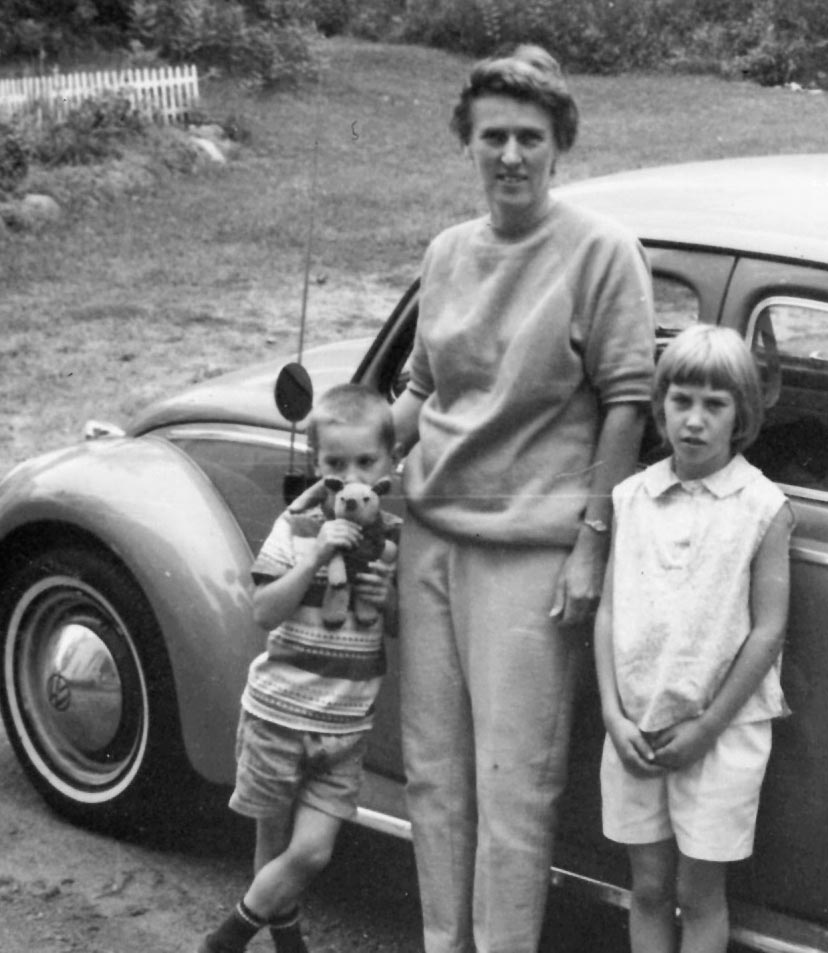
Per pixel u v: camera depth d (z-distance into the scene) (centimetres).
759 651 277
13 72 2627
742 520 278
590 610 296
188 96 2164
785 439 299
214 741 377
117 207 1645
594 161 2042
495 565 301
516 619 298
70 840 411
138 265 1354
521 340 292
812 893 294
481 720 303
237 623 372
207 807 404
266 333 1095
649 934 300
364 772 364
